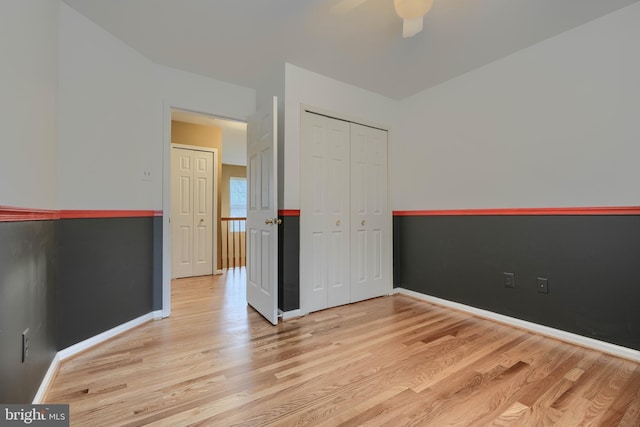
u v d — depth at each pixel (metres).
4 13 1.15
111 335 2.15
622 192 1.90
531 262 2.32
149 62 2.50
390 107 3.37
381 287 3.30
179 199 4.29
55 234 1.75
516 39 2.22
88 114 2.01
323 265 2.84
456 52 2.41
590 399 1.44
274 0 1.79
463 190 2.80
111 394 1.47
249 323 2.47
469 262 2.75
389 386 1.55
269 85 2.82
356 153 3.10
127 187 2.31
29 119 1.38
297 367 1.74
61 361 1.80
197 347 2.00
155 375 1.64
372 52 2.40
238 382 1.58
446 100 2.94
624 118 1.89
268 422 1.27
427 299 3.13
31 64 1.41
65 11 1.85
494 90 2.56
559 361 1.83
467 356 1.89
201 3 1.81
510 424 1.27
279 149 2.65
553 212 2.21
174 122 4.27
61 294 1.82
